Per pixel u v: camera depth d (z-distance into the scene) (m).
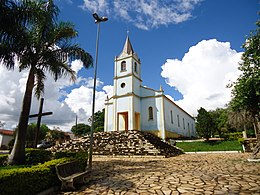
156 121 28.00
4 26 8.16
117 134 18.52
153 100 29.09
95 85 10.77
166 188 5.49
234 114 26.30
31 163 9.83
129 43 32.69
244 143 18.27
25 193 4.74
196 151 19.94
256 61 9.55
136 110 28.39
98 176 7.68
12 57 9.12
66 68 10.93
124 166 10.17
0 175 4.30
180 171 8.10
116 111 28.70
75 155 9.22
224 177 6.62
